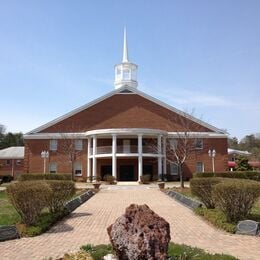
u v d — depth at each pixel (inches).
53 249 380.5
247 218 517.0
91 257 289.3
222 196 498.9
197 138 1989.4
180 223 541.6
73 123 2009.1
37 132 2007.9
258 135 4763.8
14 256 352.5
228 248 380.5
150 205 779.4
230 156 3070.9
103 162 1946.4
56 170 1969.7
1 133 4180.6
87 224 538.0
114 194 1107.9
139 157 1774.1
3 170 2837.1
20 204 481.7
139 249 253.1
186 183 1727.4
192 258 296.5
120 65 2333.9
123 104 2025.1
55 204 596.7
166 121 2005.4
